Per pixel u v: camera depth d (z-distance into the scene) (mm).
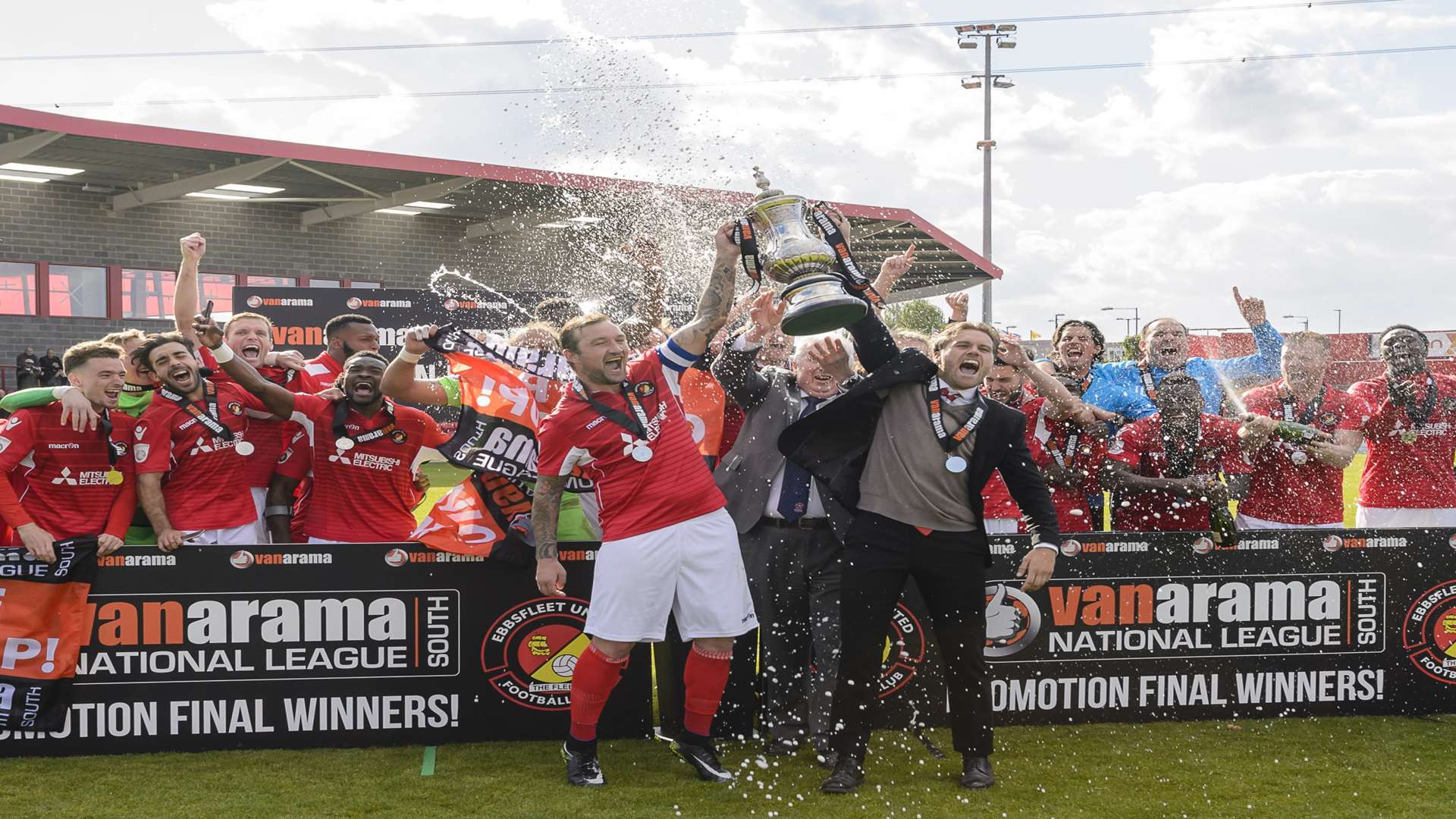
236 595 4180
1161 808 3586
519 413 4238
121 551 4117
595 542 4305
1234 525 4688
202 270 20484
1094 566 4496
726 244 3818
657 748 4258
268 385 4383
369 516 4488
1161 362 5078
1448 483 5355
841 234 3680
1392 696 4648
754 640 4426
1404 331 5289
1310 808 3578
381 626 4246
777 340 4770
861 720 3809
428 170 17781
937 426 3734
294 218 21094
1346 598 4609
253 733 4211
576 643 4324
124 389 4340
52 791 3736
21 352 19062
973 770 3816
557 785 3822
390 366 4281
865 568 3787
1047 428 4977
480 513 4277
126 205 19500
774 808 3604
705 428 4508
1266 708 4598
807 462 3939
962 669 3811
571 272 19984
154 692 4148
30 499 4121
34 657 4066
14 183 18938
